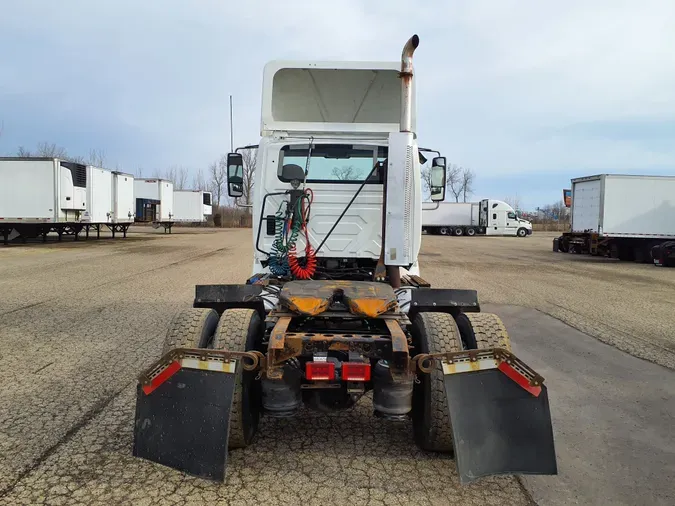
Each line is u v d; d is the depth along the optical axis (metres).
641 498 3.26
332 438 4.04
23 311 8.49
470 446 3.06
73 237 29.91
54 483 3.25
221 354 3.21
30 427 4.04
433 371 3.45
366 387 3.69
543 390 3.16
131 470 3.43
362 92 6.07
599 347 6.94
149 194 35.66
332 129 5.47
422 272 15.61
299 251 5.29
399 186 4.50
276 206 5.38
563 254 24.92
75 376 5.27
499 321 3.81
